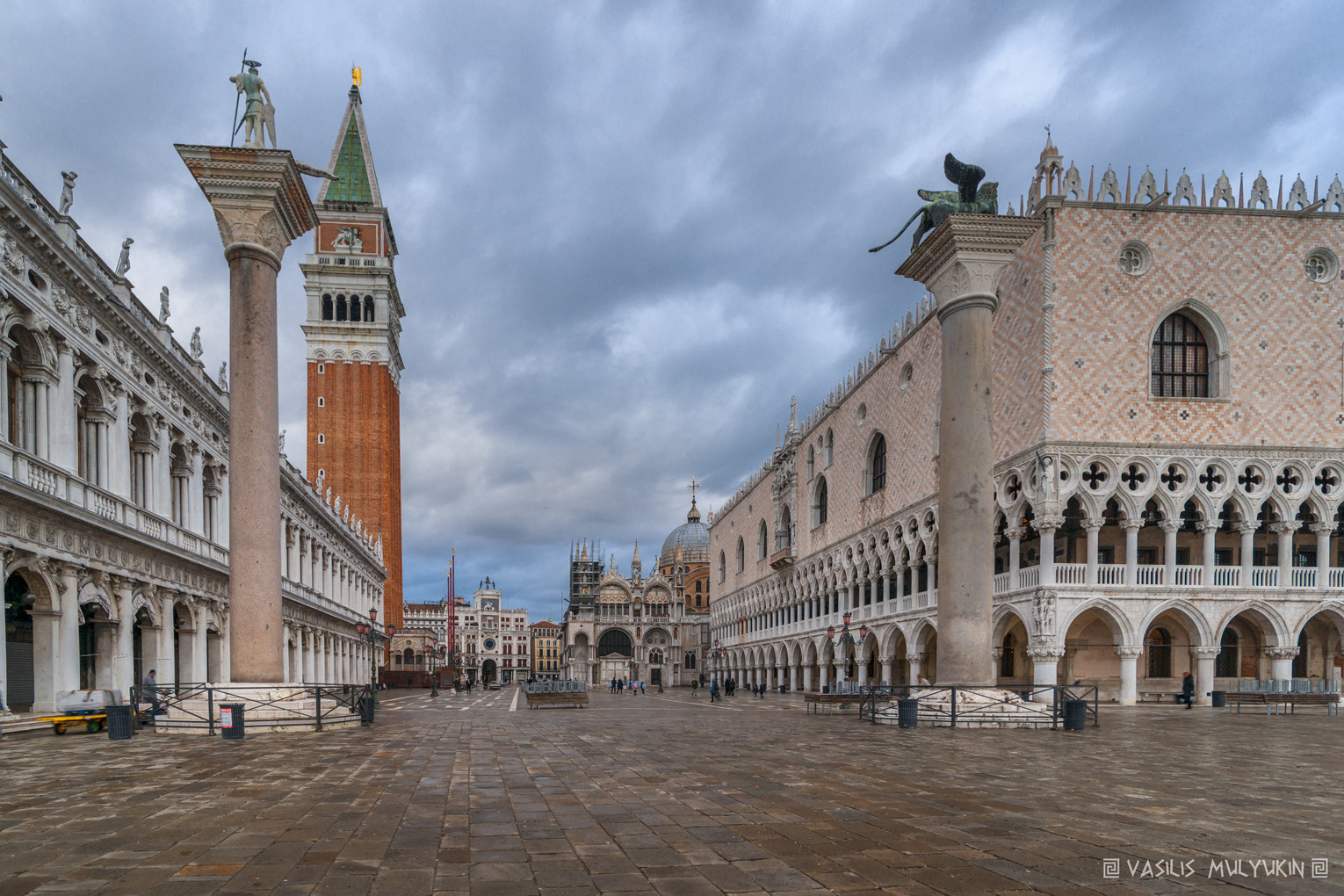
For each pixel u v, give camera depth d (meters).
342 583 78.38
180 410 39.94
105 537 30.75
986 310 28.33
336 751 18.69
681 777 14.49
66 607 27.98
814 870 8.38
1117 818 10.98
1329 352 44.31
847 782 14.01
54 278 28.27
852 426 69.81
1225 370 43.69
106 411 32.28
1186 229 44.12
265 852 9.01
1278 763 17.12
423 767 15.82
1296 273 44.50
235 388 24.39
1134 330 43.28
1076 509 45.72
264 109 25.84
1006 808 11.62
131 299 34.59
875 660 70.75
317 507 63.88
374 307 116.25
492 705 47.97
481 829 10.16
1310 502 44.00
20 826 10.31
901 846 9.37
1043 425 42.31
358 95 123.81
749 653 103.62
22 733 24.00
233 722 21.33
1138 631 41.59
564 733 24.61
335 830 10.08
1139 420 42.75
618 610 156.62
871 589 66.38
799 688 83.94
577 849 9.16
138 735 22.64
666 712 39.62
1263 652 43.88
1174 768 16.22
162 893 7.52
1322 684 41.41
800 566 82.88
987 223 28.11
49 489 27.44
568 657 157.25
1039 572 42.16
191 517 41.34
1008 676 49.88
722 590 123.56
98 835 9.78
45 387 28.05
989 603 27.44
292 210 26.11
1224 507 44.09
